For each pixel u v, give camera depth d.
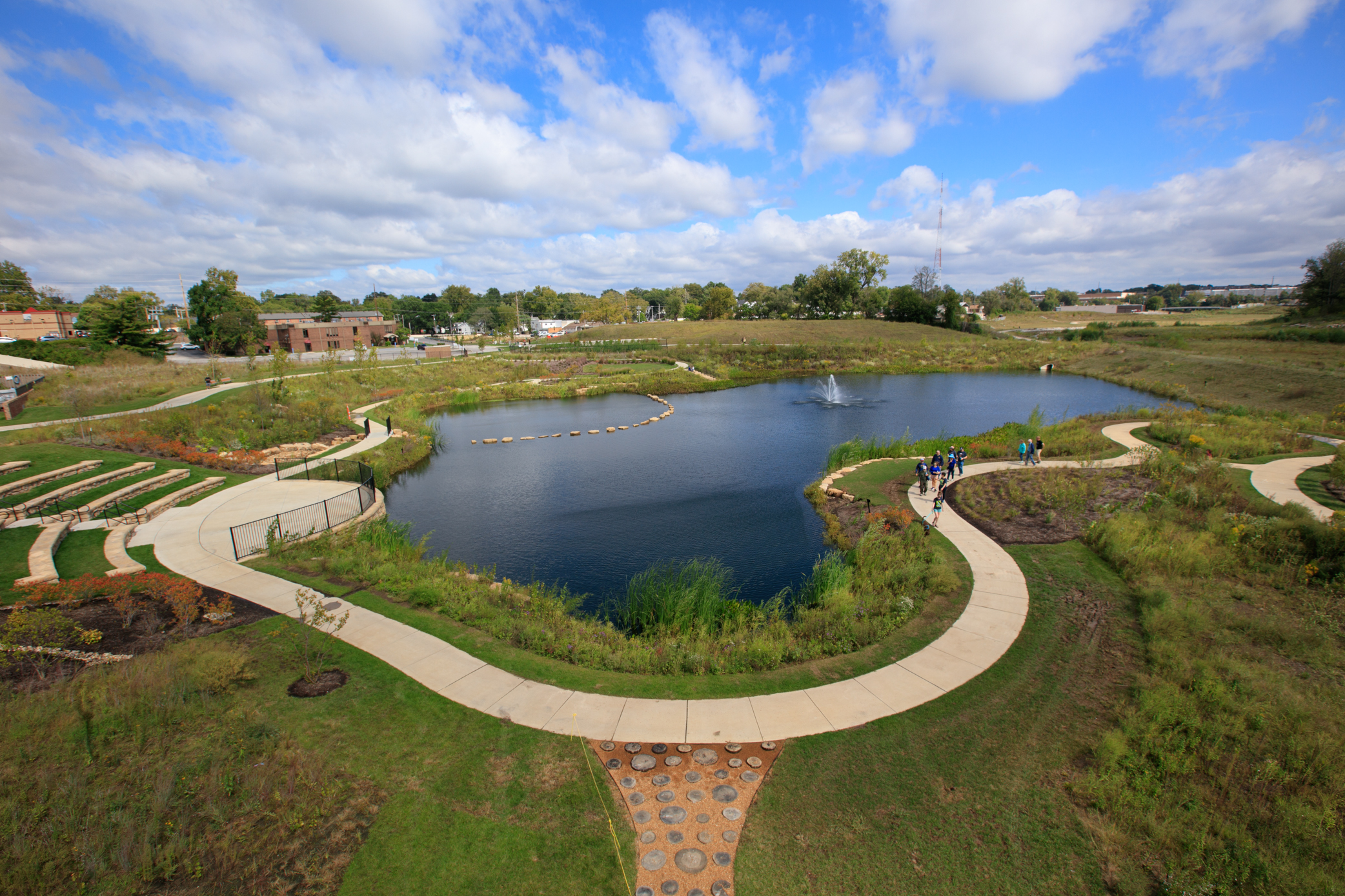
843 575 15.66
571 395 57.94
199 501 22.44
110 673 10.13
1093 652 11.59
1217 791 8.01
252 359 51.47
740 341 105.00
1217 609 12.69
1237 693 9.77
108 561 16.22
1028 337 118.06
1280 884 6.66
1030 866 7.13
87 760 8.20
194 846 7.07
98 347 59.03
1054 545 17.23
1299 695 9.66
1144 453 25.64
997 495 21.92
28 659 10.70
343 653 11.85
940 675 11.12
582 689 10.83
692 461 32.19
